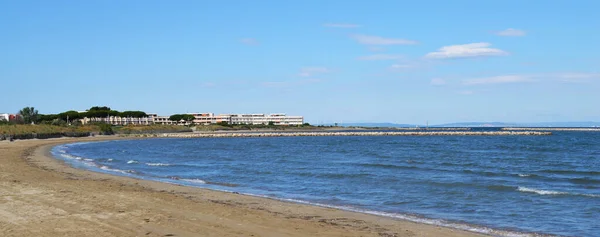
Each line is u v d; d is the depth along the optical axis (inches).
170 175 1133.7
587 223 573.3
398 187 885.8
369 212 641.6
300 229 510.0
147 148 2596.0
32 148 2271.2
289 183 970.7
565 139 3777.1
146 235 455.5
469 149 2362.2
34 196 682.8
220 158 1745.8
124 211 580.1
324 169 1259.8
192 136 4734.3
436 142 3267.7
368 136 4881.9
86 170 1201.4
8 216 532.4
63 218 526.9
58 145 2839.6
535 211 648.4
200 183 970.7
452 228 542.3
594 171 1229.7
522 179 1032.2
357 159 1652.3
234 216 572.4
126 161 1592.0
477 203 711.1
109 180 951.0
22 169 1150.3
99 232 462.3
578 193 799.7
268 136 4877.0
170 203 657.6
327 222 558.3
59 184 842.8
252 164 1445.6
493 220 591.5
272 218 569.3
